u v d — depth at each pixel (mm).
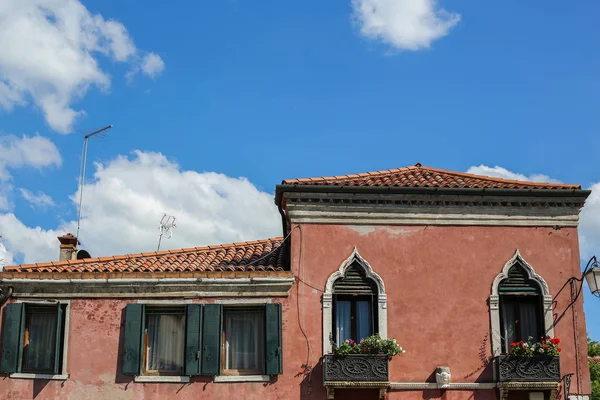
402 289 17859
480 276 18047
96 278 17438
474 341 17672
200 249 20219
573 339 17812
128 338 17188
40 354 17453
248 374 17281
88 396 17031
